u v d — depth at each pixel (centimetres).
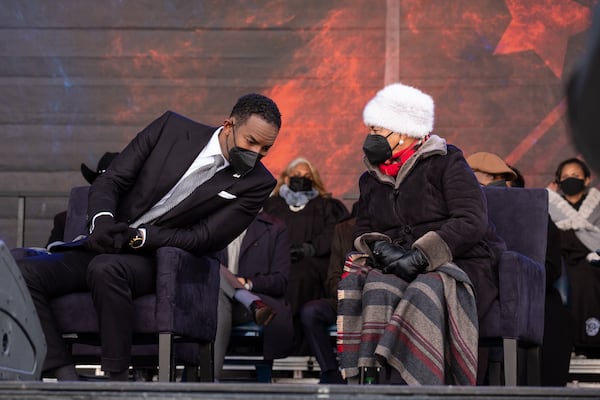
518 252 715
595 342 1003
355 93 1344
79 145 1335
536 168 1312
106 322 595
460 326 614
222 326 903
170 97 1348
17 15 1343
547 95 1320
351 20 1348
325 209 1134
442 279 620
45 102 1339
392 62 1342
